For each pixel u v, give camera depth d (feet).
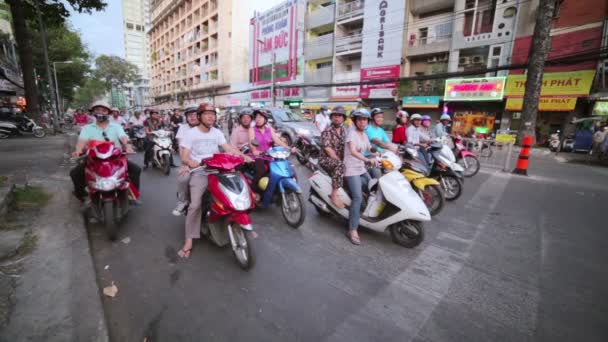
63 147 36.88
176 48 207.00
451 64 62.59
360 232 13.75
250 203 10.10
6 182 15.49
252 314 7.89
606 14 45.09
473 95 58.03
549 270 10.62
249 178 16.40
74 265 9.37
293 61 100.68
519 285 9.66
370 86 76.48
